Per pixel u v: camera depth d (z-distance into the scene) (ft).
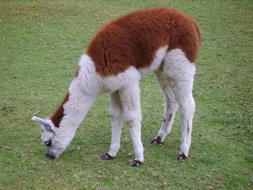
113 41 18.39
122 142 22.27
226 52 35.88
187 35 19.03
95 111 26.25
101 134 23.32
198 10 46.73
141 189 18.29
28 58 35.27
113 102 19.86
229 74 31.60
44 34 40.73
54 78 31.50
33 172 19.52
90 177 19.04
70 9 47.83
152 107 26.84
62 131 19.49
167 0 50.34
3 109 26.37
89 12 46.75
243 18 44.06
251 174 19.65
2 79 31.27
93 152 21.31
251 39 38.63
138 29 18.72
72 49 37.14
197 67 33.06
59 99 28.07
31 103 27.37
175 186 18.57
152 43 18.67
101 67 18.43
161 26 18.85
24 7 48.37
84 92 19.15
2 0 50.67
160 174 19.33
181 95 19.56
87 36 40.09
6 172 19.54
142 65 18.93
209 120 24.94
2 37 39.96
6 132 23.50
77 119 19.54
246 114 25.53
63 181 18.81
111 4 49.44
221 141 22.50
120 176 19.13
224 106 26.78
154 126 24.31
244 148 21.88
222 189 18.54
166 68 19.30
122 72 18.37
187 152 20.48
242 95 28.19
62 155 20.95
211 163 20.40
